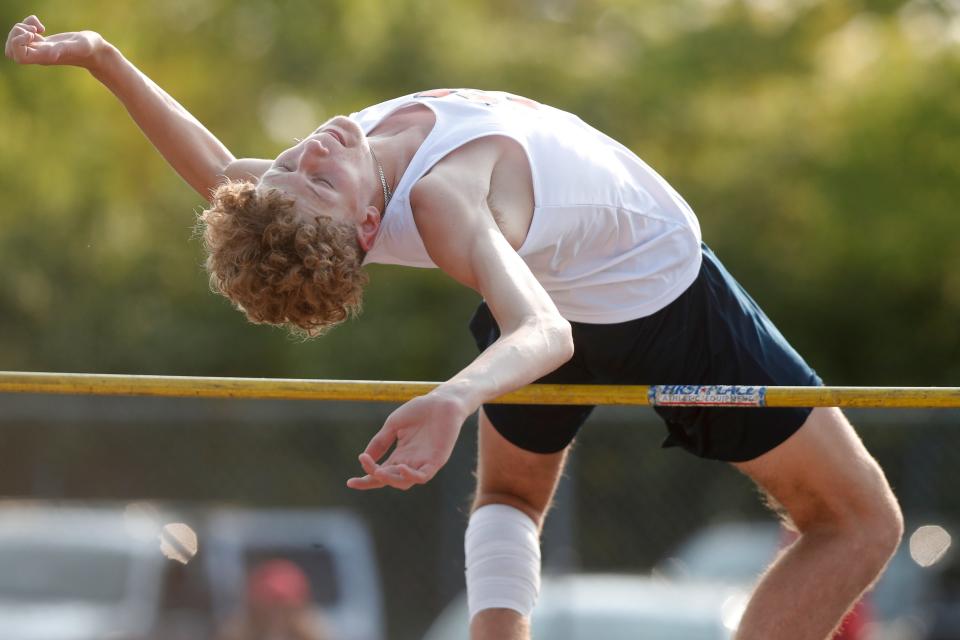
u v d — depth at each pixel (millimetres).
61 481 30344
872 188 48906
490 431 13984
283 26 53000
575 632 25609
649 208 12500
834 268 49812
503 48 52625
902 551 30172
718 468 32438
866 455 12938
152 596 28438
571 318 12641
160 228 50062
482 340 13961
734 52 51469
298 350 48406
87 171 45562
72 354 47500
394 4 52812
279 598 28391
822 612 12586
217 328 49625
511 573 13523
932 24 51438
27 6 43031
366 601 30375
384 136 11742
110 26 46531
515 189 11523
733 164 52000
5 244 45625
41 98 43500
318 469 31281
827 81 52094
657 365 12836
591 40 57000
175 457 30891
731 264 50094
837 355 50688
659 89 51344
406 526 31312
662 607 25922
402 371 48156
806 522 13039
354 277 11047
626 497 32406
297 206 10930
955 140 48625
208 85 52969
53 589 28297
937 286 50031
